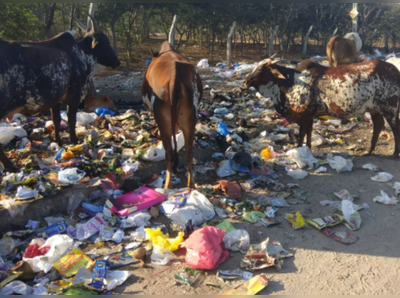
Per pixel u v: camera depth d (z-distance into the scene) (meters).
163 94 4.45
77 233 4.13
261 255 3.81
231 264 3.77
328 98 6.00
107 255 3.84
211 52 22.91
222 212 4.65
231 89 10.34
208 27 23.39
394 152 6.39
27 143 5.72
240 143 6.69
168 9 22.05
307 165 6.05
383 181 5.54
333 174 5.82
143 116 7.39
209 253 3.62
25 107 4.98
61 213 4.48
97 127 6.83
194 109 4.65
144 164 5.45
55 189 4.49
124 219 4.38
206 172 5.69
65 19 19.48
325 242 4.14
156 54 5.65
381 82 5.82
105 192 4.78
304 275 3.61
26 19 14.01
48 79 5.00
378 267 3.73
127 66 18.55
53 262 3.66
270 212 4.65
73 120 5.97
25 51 4.71
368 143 7.11
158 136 6.40
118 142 6.15
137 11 21.06
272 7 23.97
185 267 3.70
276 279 3.55
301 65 6.31
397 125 6.13
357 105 5.94
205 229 3.90
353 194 5.18
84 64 5.95
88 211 4.48
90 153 5.51
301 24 27.61
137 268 3.69
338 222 4.46
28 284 3.46
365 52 27.81
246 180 5.46
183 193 4.75
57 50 5.38
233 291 3.38
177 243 3.92
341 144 7.06
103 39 6.32
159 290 3.39
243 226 4.41
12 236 3.98
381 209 4.82
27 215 4.24
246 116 8.07
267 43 26.69
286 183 5.53
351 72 5.90
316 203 4.97
